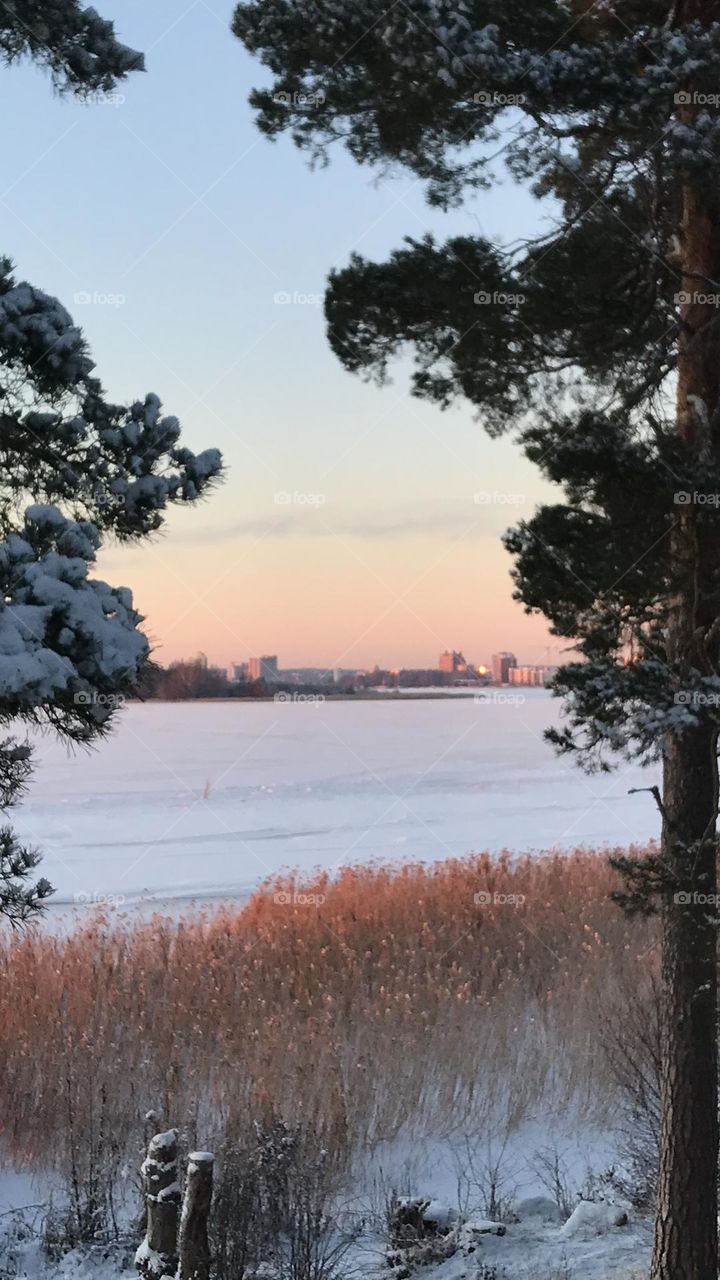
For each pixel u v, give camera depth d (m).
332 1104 10.06
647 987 12.41
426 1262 7.91
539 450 6.71
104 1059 10.61
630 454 6.07
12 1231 8.53
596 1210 8.63
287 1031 11.55
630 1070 10.57
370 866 19.03
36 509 6.73
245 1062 10.73
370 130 7.22
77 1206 8.62
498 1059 11.56
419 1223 8.53
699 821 6.66
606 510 6.20
